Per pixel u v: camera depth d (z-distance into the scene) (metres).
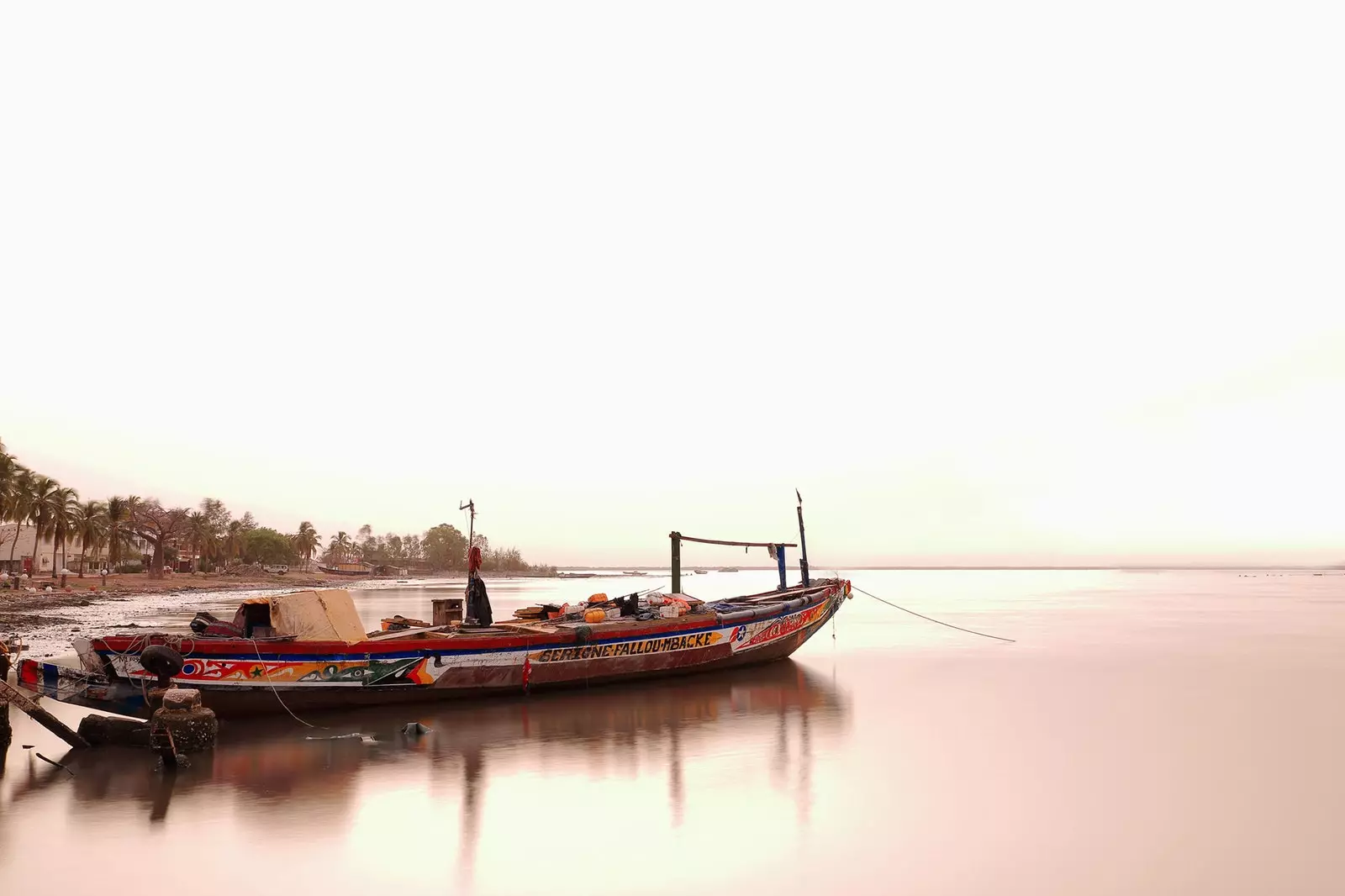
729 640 22.23
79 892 8.41
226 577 132.62
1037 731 16.31
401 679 16.84
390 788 12.08
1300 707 19.16
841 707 18.86
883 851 9.64
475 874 8.92
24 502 80.56
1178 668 26.11
